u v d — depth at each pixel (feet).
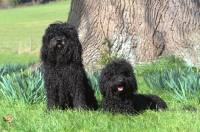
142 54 27.66
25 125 17.94
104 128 17.48
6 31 117.60
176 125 17.63
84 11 28.25
